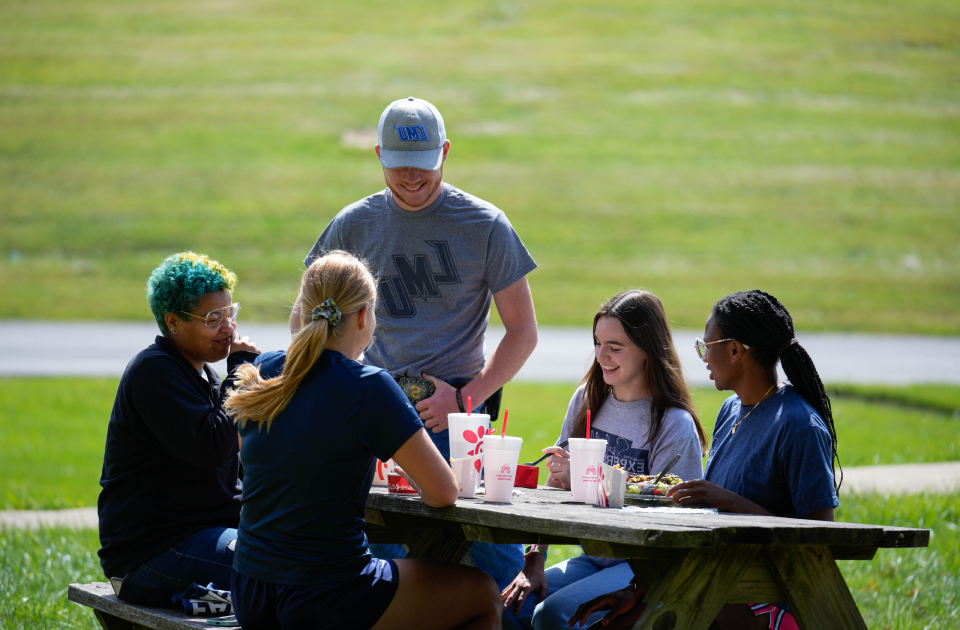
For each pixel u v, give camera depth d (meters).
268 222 75.56
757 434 9.03
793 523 7.13
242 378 8.02
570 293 63.16
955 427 29.55
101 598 9.74
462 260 10.75
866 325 57.19
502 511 7.46
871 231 78.06
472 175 87.44
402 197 10.61
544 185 86.00
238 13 137.62
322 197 81.25
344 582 7.51
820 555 7.55
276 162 89.31
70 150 90.44
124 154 90.06
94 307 59.03
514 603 9.94
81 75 110.88
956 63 122.75
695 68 120.12
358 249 11.11
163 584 9.20
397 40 129.00
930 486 20.38
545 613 9.51
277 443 7.56
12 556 15.25
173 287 9.46
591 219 78.88
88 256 68.88
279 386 7.65
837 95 112.31
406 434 7.55
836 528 7.03
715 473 9.47
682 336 51.88
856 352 49.03
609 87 113.69
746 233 76.94
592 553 7.19
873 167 92.88
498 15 139.88
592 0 145.88
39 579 14.13
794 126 103.31
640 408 10.23
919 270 70.31
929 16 138.00
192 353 9.72
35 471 23.84
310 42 126.69
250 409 7.70
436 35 131.62
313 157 91.00
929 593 13.52
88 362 43.66
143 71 113.31
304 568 7.43
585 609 8.75
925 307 61.88
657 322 10.14
